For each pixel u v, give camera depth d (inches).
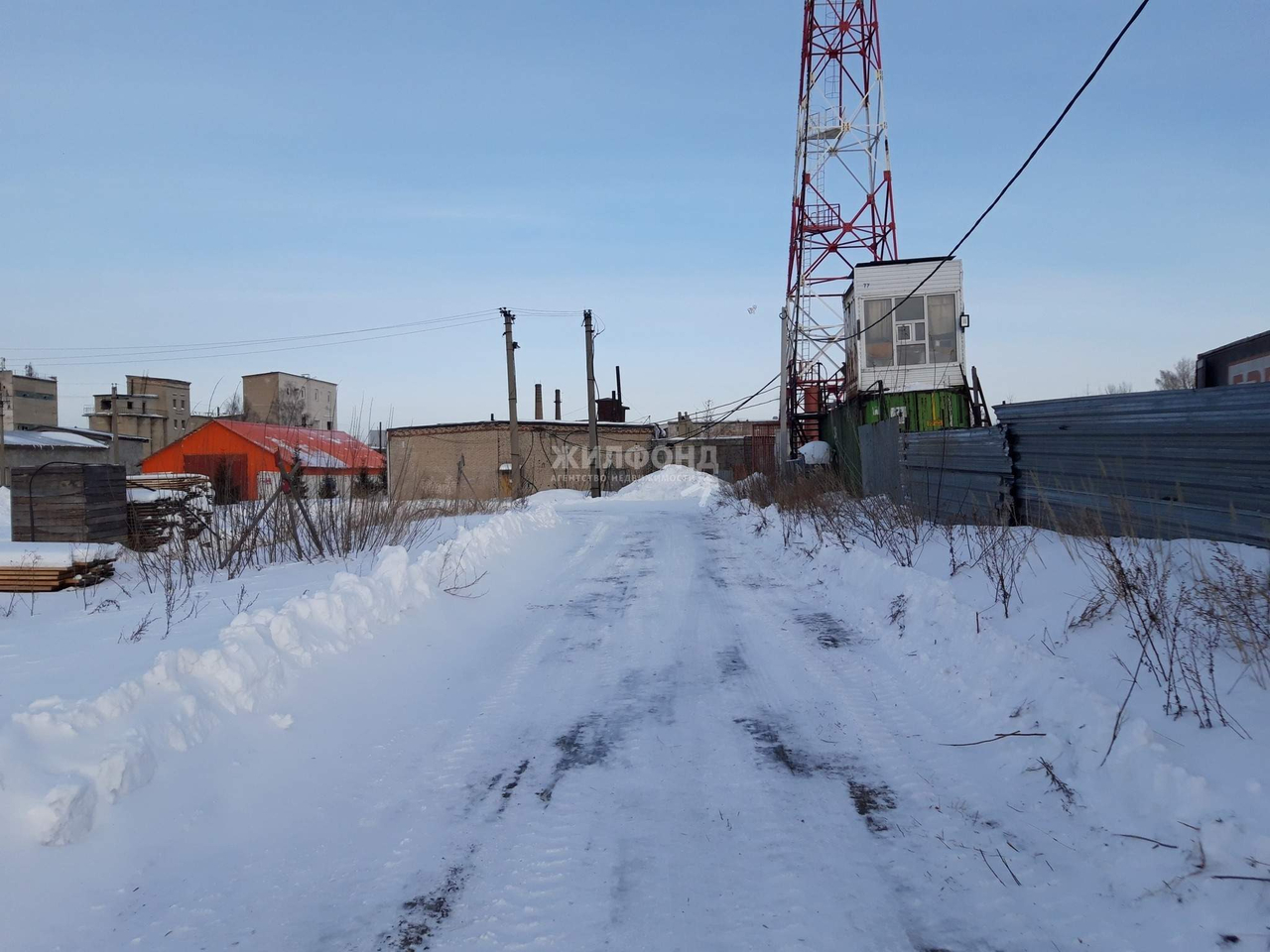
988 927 122.3
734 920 126.3
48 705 166.9
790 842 150.8
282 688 225.1
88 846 144.6
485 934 124.3
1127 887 128.6
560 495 1531.7
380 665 268.5
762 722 215.9
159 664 194.2
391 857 148.7
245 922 127.8
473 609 370.6
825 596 385.7
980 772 177.2
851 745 197.5
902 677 248.1
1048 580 271.3
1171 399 273.7
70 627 293.9
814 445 968.3
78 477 483.5
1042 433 358.6
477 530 509.7
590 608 381.1
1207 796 136.4
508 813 165.8
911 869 139.9
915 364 872.9
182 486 585.0
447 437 1881.2
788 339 986.7
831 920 125.3
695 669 268.8
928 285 871.7
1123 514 294.2
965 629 253.6
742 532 720.3
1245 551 227.5
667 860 145.6
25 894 129.6
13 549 416.8
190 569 442.9
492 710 231.1
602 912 129.3
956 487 449.7
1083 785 159.0
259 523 526.9
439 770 188.5
